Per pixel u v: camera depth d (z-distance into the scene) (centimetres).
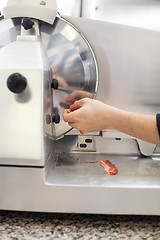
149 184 37
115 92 58
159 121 38
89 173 42
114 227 35
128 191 36
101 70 58
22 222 36
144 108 58
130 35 57
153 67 57
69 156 55
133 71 57
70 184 36
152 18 81
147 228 36
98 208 36
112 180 39
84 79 58
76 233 33
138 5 80
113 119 40
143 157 57
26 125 34
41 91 34
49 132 42
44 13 51
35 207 35
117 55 57
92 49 57
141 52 57
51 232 33
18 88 31
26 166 35
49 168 41
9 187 35
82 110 40
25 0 51
